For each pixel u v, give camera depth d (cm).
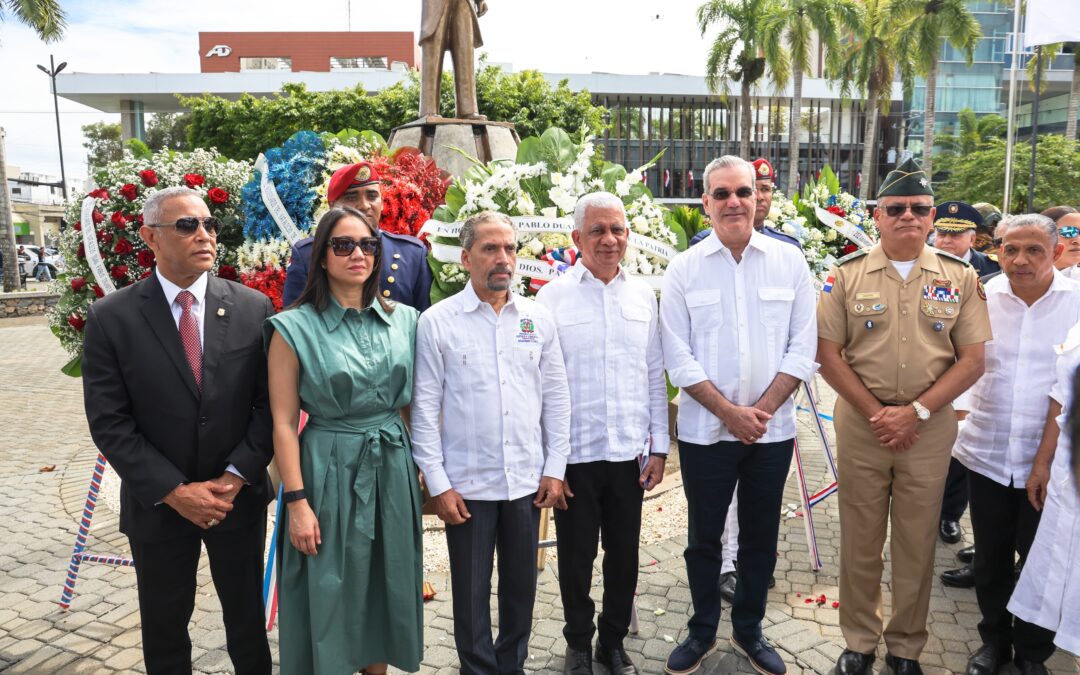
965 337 287
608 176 374
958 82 4203
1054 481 267
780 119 3994
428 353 259
